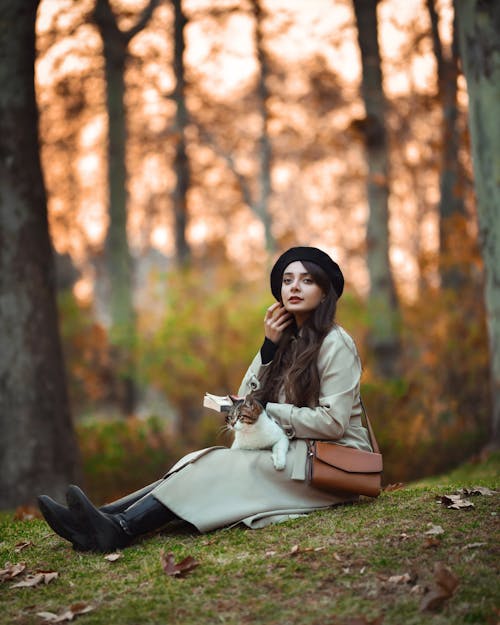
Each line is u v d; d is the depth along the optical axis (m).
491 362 8.58
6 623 2.93
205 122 19.27
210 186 21.03
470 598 2.79
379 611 2.76
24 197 8.25
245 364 13.04
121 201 15.84
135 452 10.52
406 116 16.66
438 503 3.87
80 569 3.42
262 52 17.81
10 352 8.15
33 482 8.06
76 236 20.23
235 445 3.92
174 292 13.50
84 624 2.85
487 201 8.47
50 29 13.77
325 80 17.00
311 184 23.84
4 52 8.11
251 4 16.59
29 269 8.27
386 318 14.06
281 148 21.56
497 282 8.45
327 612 2.79
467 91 8.64
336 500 3.92
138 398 15.02
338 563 3.18
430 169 16.39
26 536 4.24
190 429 13.07
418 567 3.08
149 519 3.62
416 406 10.33
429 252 12.75
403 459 9.77
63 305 14.31
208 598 2.98
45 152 17.55
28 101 8.29
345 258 23.59
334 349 3.86
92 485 9.93
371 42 13.98
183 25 16.52
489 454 7.88
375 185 14.33
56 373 8.43
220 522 3.65
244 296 13.74
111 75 15.27
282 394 3.98
